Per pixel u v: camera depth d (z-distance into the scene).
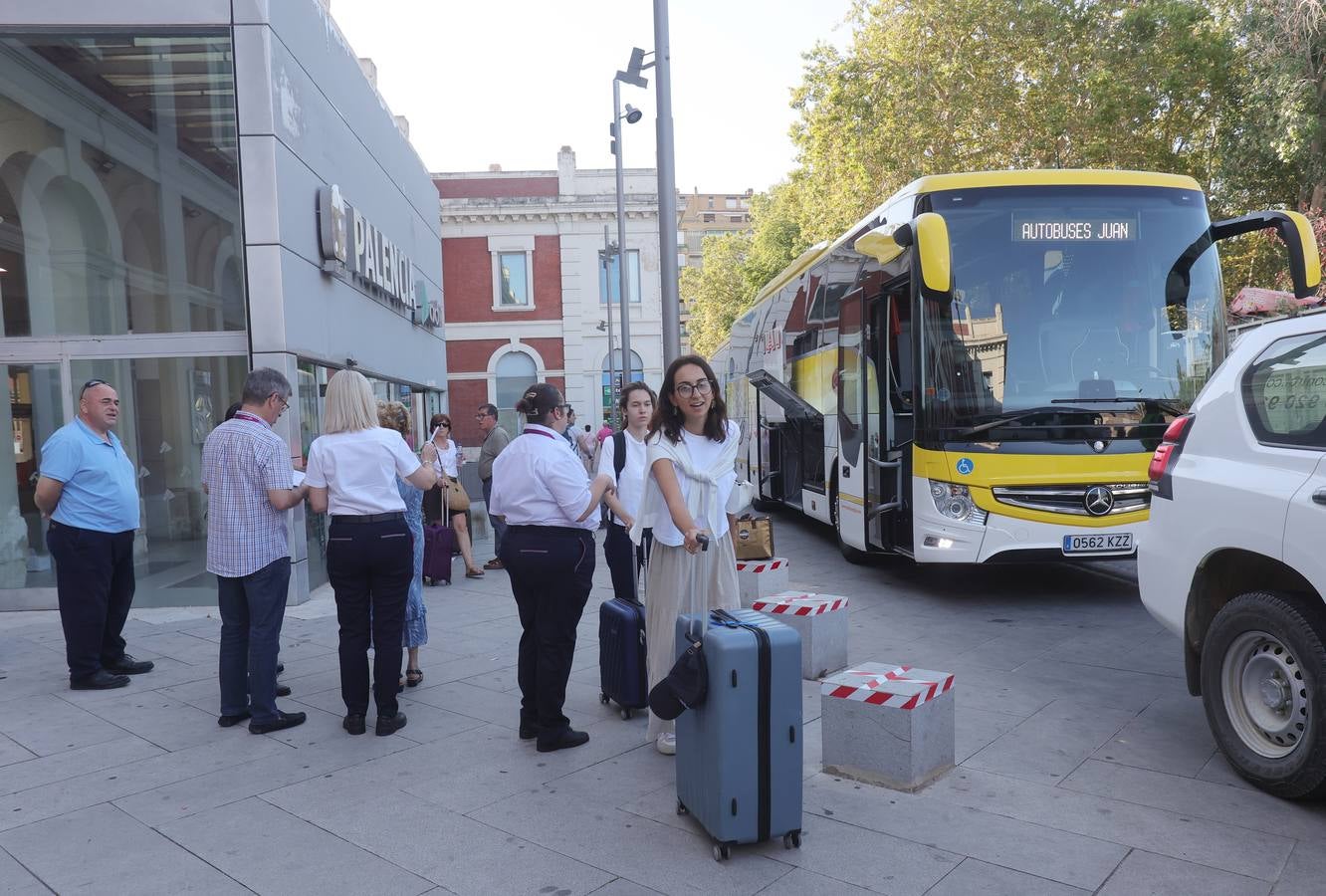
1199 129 18.39
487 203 33.50
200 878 3.41
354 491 4.89
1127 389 7.43
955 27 18.27
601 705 5.40
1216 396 4.33
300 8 9.62
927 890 3.18
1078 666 5.95
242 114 8.59
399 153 14.73
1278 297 12.22
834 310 10.44
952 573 9.56
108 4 8.52
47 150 8.86
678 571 4.29
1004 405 7.41
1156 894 3.12
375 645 5.00
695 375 4.14
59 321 8.87
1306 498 3.65
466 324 33.75
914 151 18.73
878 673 4.40
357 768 4.48
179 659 6.76
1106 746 4.52
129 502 6.19
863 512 9.19
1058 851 3.44
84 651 5.97
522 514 4.51
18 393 8.82
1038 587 8.66
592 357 34.09
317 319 9.84
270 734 5.04
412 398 16.00
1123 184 7.73
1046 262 7.57
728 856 3.43
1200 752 4.41
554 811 3.91
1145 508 7.32
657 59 10.52
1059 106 17.36
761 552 7.63
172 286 8.84
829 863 3.39
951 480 7.45
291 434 8.94
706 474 4.14
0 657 6.95
